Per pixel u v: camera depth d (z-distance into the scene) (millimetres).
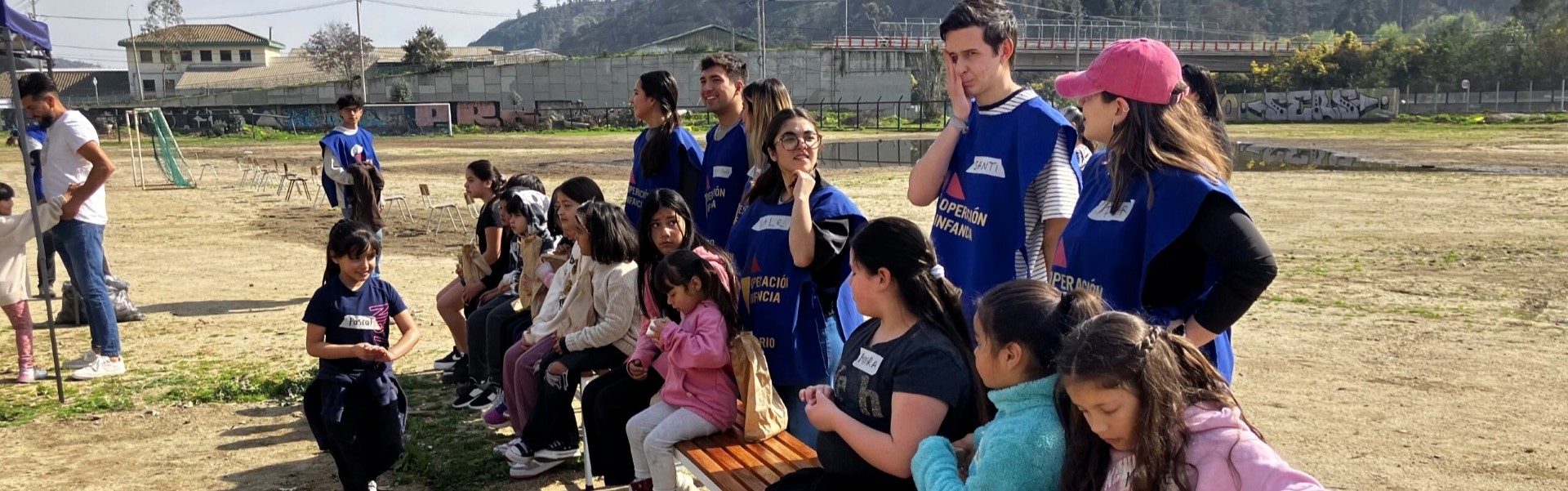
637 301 4988
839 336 4328
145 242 15672
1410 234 14219
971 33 3713
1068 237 3291
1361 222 15523
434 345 8625
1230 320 2887
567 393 5121
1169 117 3004
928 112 72000
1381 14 173625
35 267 12914
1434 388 6777
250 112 62281
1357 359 7582
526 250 6062
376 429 4883
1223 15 173750
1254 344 8109
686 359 4211
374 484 5078
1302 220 15859
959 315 3184
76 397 7117
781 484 3553
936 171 3984
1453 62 80500
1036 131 3594
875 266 3141
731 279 4340
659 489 4281
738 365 4188
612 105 76812
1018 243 3688
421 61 98062
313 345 4742
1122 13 143250
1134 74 2992
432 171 30188
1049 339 2590
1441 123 59312
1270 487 2193
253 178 26562
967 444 3111
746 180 5453
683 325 4324
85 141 7320
